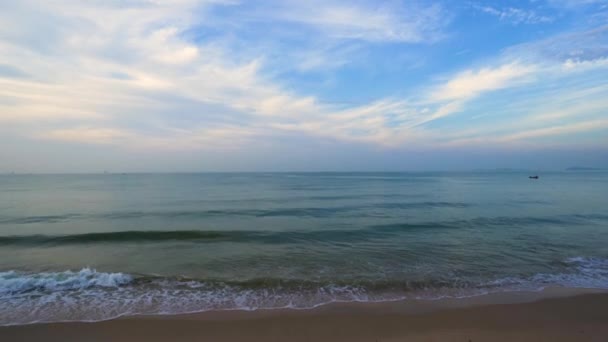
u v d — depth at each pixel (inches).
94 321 216.2
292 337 196.4
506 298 260.2
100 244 465.4
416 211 826.2
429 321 217.9
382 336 197.5
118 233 513.7
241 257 393.4
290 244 465.1
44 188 1905.8
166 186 2121.1
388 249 430.6
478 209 856.3
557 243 458.0
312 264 362.9
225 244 466.0
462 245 450.0
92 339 192.4
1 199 1194.0
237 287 286.2
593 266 349.1
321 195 1344.7
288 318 223.0
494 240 479.8
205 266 355.9
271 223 652.1
